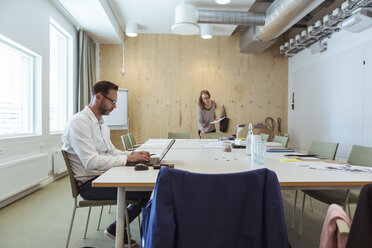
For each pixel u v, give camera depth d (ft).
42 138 10.94
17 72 9.98
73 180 5.03
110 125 16.53
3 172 7.89
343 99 13.26
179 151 7.34
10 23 8.71
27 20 9.74
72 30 14.23
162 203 2.55
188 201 2.60
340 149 13.47
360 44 12.12
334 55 13.94
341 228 2.30
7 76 9.45
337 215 2.42
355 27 11.07
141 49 17.92
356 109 12.36
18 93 10.03
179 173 2.60
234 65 18.42
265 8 14.88
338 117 13.64
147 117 17.99
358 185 3.80
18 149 9.21
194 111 18.19
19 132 10.02
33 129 10.76
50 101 12.87
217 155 6.48
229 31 17.16
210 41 18.26
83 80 14.99
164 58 18.03
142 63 17.94
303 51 17.07
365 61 11.82
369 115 11.56
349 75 12.85
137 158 5.23
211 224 2.62
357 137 12.29
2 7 8.29
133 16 15.01
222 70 18.35
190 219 2.61
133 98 17.90
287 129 18.95
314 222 7.25
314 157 6.16
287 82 18.95
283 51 17.25
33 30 10.19
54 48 13.28
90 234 6.47
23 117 10.30
